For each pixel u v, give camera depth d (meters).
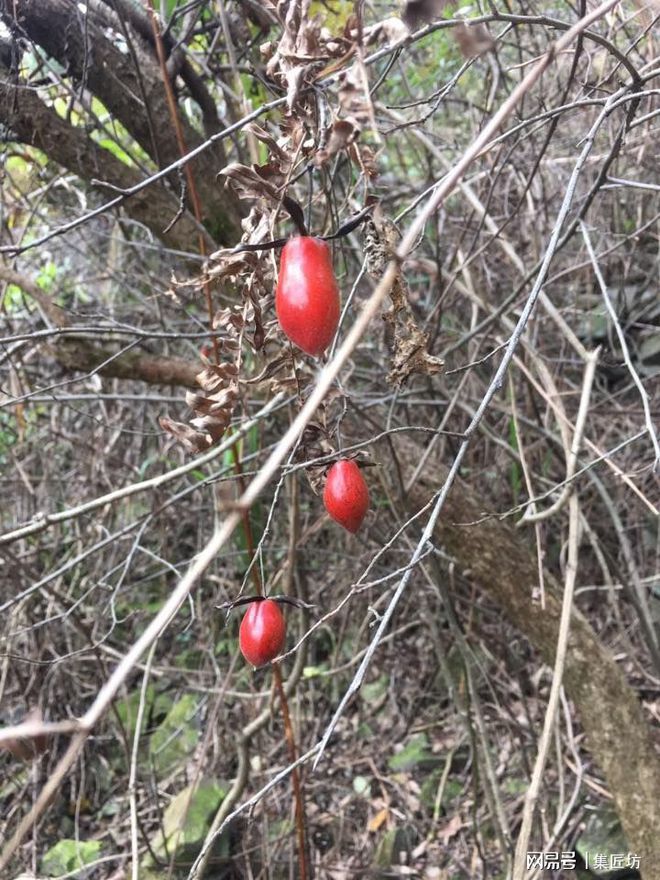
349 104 0.16
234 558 0.68
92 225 0.70
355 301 0.47
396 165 0.68
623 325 0.69
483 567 0.46
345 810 0.59
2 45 0.39
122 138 0.56
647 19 0.33
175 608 0.11
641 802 0.42
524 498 0.61
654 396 0.64
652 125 0.52
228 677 0.53
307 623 0.64
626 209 0.66
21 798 0.56
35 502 0.65
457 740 0.61
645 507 0.61
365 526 0.60
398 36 0.17
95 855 0.54
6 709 0.62
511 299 0.45
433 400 0.55
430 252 0.62
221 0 0.37
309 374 0.27
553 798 0.53
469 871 0.52
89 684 0.66
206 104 0.44
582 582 0.65
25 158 0.49
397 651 0.68
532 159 0.57
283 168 0.19
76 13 0.38
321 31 0.17
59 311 0.42
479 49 0.14
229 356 0.35
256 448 0.59
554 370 0.65
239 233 0.45
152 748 0.63
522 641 0.66
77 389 0.70
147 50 0.41
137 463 0.70
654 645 0.48
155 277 0.63
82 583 0.66
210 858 0.51
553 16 0.53
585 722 0.45
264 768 0.60
